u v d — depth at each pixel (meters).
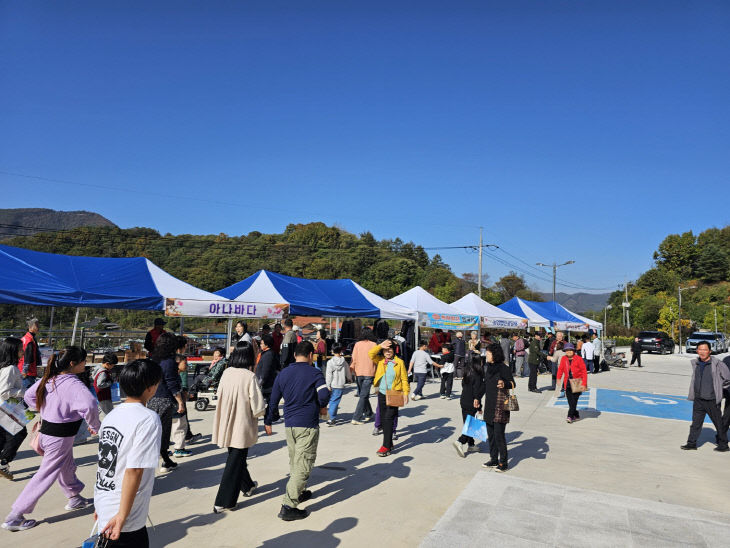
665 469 6.64
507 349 19.33
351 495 5.23
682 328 62.16
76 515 4.57
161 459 5.99
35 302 9.42
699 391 7.85
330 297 15.37
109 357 7.36
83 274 10.91
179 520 4.48
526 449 7.56
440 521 4.53
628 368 25.64
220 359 10.30
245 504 4.91
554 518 4.66
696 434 7.89
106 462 2.48
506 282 85.88
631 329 60.41
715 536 4.31
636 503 5.11
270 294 13.84
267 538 4.12
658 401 13.66
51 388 4.43
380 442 7.75
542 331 22.72
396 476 5.94
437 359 16.95
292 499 4.49
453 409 11.12
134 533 2.45
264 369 8.49
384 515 4.68
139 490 2.46
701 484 5.98
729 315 70.38
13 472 5.87
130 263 12.27
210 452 6.93
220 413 4.76
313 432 4.68
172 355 6.17
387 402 6.88
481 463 6.63
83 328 14.47
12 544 3.94
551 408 12.09
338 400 9.16
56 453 4.39
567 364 10.17
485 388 6.54
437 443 7.78
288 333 10.66
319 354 12.18
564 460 6.94
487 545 4.05
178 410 6.30
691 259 111.44
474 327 19.08
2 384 5.38
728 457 7.46
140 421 2.49
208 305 11.81
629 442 8.37
